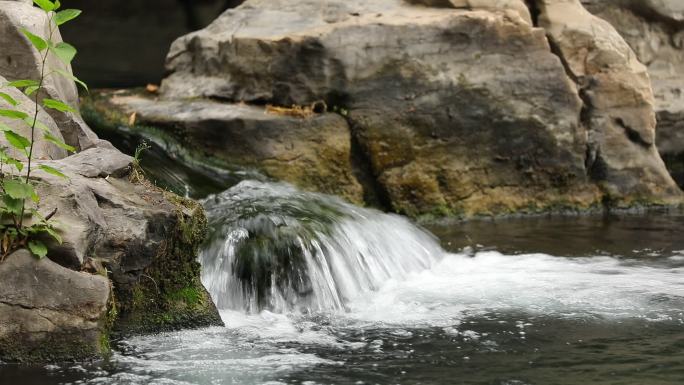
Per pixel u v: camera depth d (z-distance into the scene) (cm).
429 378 872
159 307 980
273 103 1605
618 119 1694
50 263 877
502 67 1631
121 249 934
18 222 881
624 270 1284
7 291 866
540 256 1364
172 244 984
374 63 1588
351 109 1590
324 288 1143
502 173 1647
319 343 975
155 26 3016
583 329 1026
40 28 1257
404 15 1630
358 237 1255
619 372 893
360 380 863
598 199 1692
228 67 1641
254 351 941
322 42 1574
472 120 1622
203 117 1555
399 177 1600
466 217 1622
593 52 1689
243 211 1239
